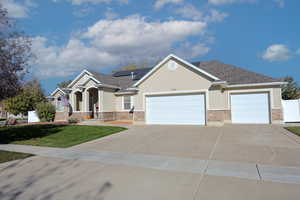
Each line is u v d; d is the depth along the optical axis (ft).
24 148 29.07
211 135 35.14
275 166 18.52
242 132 37.60
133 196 13.20
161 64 53.62
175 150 25.73
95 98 75.77
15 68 30.76
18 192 14.26
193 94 50.14
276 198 12.41
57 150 27.53
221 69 63.52
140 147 28.09
